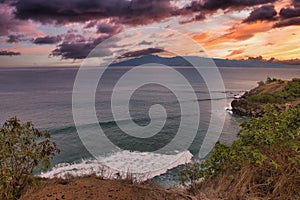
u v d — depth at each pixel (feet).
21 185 13.91
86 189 13.52
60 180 15.55
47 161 14.52
